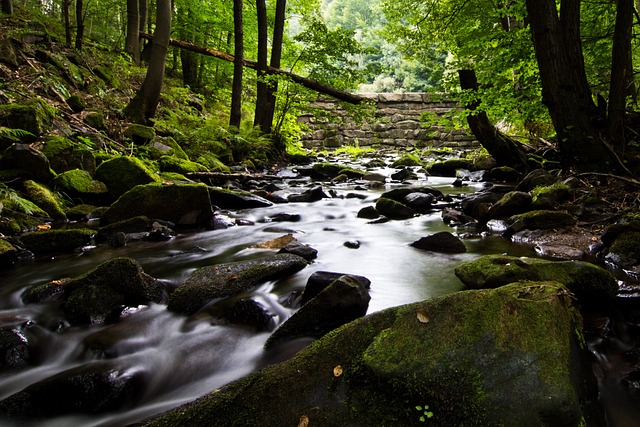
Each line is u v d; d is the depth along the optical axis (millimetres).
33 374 2172
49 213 4848
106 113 8336
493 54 8203
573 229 4191
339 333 1769
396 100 22047
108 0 14016
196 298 2764
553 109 6391
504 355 1512
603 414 1676
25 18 10086
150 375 2135
